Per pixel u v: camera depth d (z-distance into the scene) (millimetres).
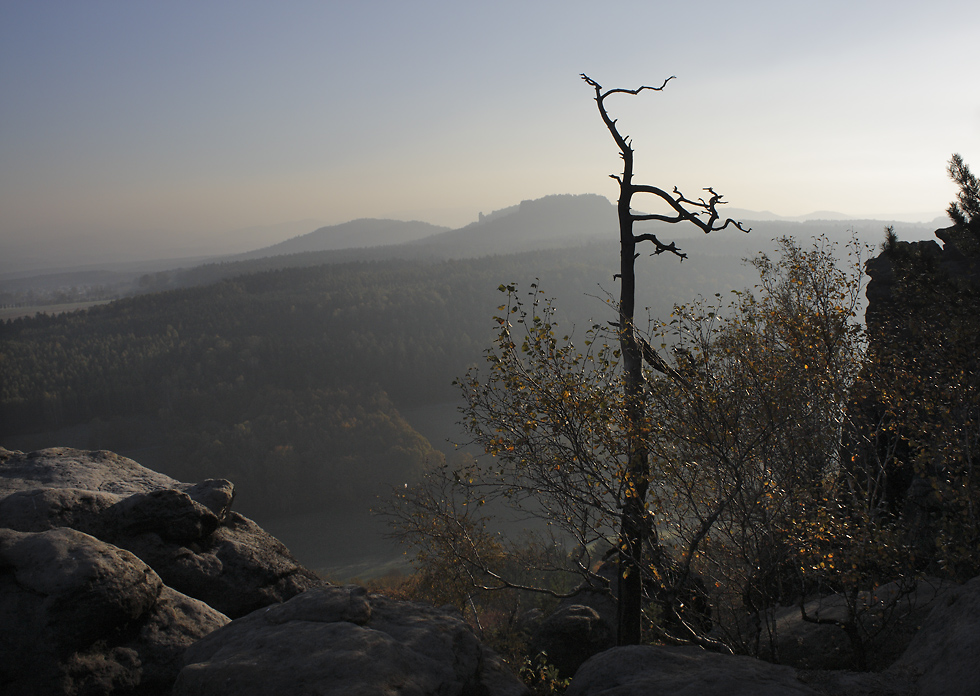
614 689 4438
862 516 7211
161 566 6742
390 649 4289
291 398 131250
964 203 10422
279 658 4191
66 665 4812
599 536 8219
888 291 12883
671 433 7695
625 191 9922
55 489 7020
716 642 7430
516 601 14031
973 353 8969
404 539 12398
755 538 6980
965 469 8078
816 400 8516
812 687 4574
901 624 7285
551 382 7965
